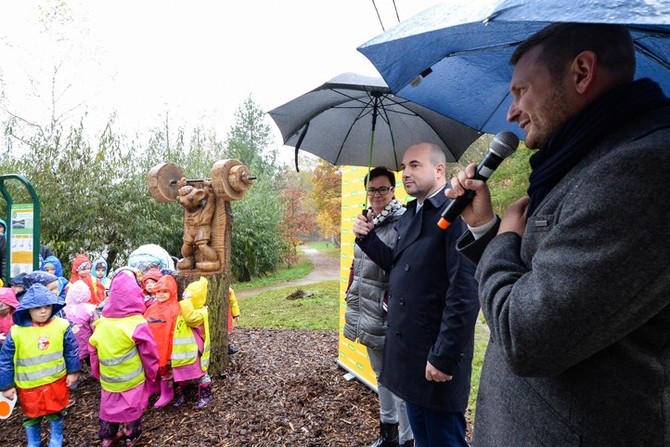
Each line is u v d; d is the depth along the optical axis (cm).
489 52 126
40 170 940
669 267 63
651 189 64
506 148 109
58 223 938
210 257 415
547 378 85
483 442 105
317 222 2730
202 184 434
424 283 185
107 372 285
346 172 416
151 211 1053
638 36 96
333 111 243
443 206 186
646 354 73
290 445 277
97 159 1001
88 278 514
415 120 232
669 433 72
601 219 67
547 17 51
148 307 372
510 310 78
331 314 773
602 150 78
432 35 99
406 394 186
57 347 287
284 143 252
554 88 88
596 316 66
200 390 348
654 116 75
